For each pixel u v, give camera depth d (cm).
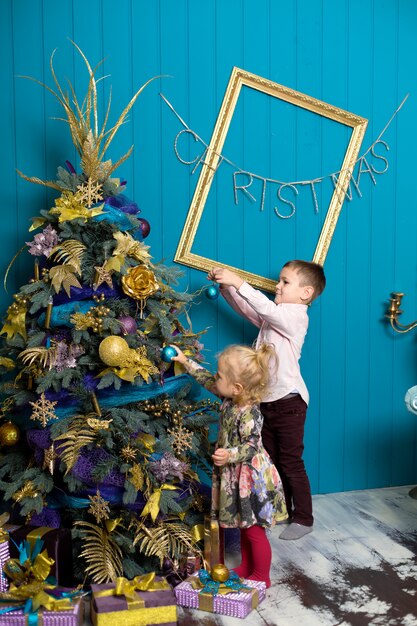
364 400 335
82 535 238
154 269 252
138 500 241
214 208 307
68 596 219
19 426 259
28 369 242
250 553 247
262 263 315
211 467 296
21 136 284
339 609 225
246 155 308
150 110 295
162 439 246
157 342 251
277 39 308
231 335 314
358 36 319
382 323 336
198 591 228
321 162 319
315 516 303
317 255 321
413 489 330
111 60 289
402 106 329
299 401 287
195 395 272
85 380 238
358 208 327
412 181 335
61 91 263
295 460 287
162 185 299
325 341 327
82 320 231
